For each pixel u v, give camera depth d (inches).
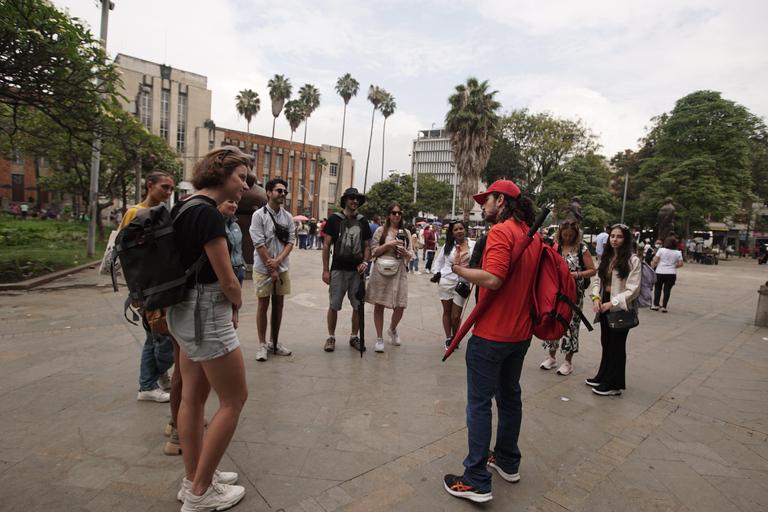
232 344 81.6
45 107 331.3
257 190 363.9
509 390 98.6
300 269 489.1
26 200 1804.9
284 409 131.3
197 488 80.4
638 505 93.0
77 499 85.0
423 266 690.2
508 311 92.2
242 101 1968.5
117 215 1190.9
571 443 120.3
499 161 1494.8
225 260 77.0
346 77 2075.5
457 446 113.6
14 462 96.8
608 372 157.4
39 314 233.0
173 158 823.7
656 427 132.7
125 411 124.0
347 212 189.8
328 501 88.4
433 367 177.6
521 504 91.9
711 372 191.5
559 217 1355.8
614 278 153.3
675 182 1259.8
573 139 1491.1
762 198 1726.1
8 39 264.2
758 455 117.4
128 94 1884.8
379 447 111.3
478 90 1087.6
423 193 2534.5
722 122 1254.3
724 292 514.6
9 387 138.1
